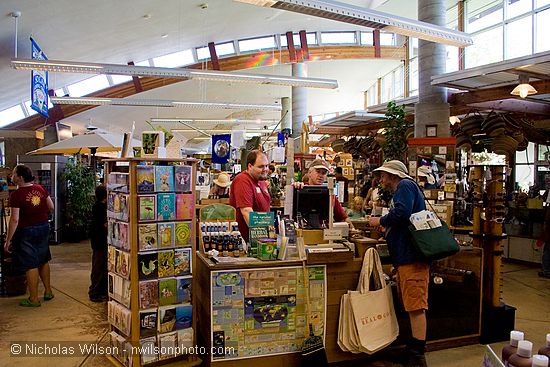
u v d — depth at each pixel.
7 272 5.26
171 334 3.13
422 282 3.21
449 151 4.67
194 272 3.27
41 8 6.76
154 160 3.12
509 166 9.18
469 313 3.82
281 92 16.27
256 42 13.62
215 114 18.48
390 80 15.40
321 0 4.88
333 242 3.38
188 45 12.19
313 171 4.15
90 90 13.27
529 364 1.33
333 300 3.29
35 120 12.64
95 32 8.61
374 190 5.97
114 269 3.30
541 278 6.39
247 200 3.64
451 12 9.79
